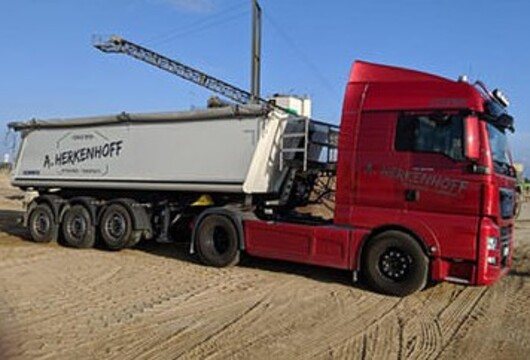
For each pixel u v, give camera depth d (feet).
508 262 32.99
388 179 31.68
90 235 46.62
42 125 49.44
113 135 44.86
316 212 37.91
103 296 29.94
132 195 46.09
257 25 111.55
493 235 29.48
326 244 33.60
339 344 22.93
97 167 45.78
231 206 38.88
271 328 24.82
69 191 50.11
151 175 42.37
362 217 32.45
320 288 33.09
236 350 21.68
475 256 29.43
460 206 29.78
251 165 37.47
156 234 44.73
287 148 38.52
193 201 42.47
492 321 27.17
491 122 30.71
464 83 30.17
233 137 38.52
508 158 33.19
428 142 30.71
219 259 38.19
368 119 32.45
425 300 30.99
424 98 30.99
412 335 24.56
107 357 20.54
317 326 25.41
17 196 105.29
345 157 33.01
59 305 27.81
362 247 32.53
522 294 33.14
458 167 29.91
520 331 25.54
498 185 30.04
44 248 47.09
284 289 32.60
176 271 37.24
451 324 26.53
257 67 112.06
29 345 21.67
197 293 31.09
